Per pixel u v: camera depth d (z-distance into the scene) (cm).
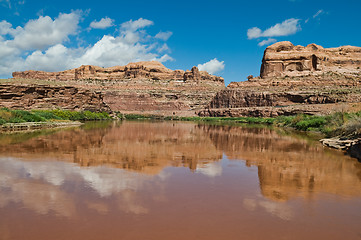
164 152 1766
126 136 2867
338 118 3403
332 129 3041
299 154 1784
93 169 1173
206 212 701
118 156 1547
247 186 965
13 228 579
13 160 1323
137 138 2683
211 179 1055
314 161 1527
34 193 821
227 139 2755
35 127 3772
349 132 2428
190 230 592
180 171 1188
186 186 944
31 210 684
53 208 700
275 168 1306
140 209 708
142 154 1653
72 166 1224
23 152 1577
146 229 590
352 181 1073
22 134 2670
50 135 2653
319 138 3022
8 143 1955
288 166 1364
